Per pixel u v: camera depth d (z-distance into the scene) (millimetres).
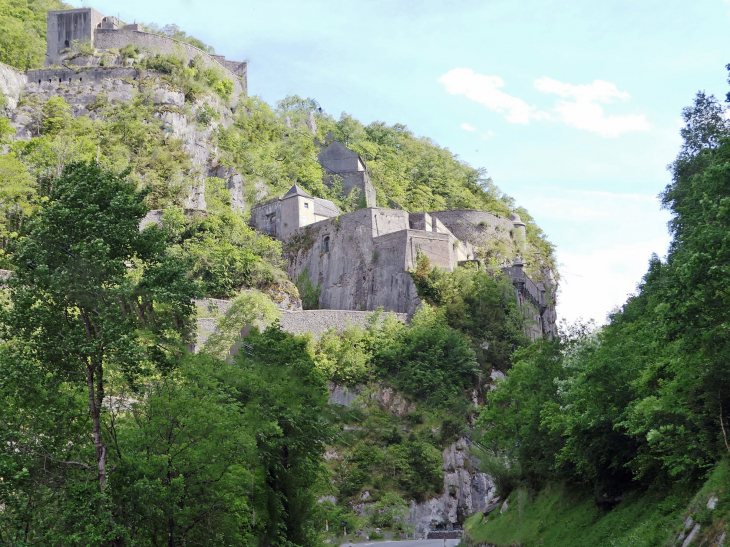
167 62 133250
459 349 94875
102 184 34500
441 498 83062
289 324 90438
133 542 30531
